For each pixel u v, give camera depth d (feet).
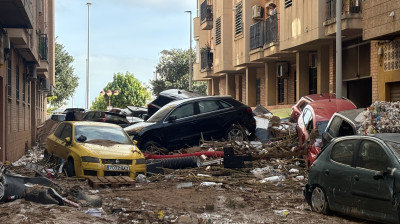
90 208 34.78
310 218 32.17
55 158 56.65
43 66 120.37
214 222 30.91
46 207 32.17
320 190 33.86
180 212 34.35
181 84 235.61
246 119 71.72
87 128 57.16
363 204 30.27
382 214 29.07
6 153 75.82
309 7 85.66
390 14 60.95
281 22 98.22
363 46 81.66
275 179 49.67
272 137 72.33
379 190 29.19
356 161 31.42
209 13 161.38
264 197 40.86
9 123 77.71
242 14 128.16
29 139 111.75
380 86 69.62
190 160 58.18
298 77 100.53
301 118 60.59
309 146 53.26
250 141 71.41
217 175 54.54
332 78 88.74
